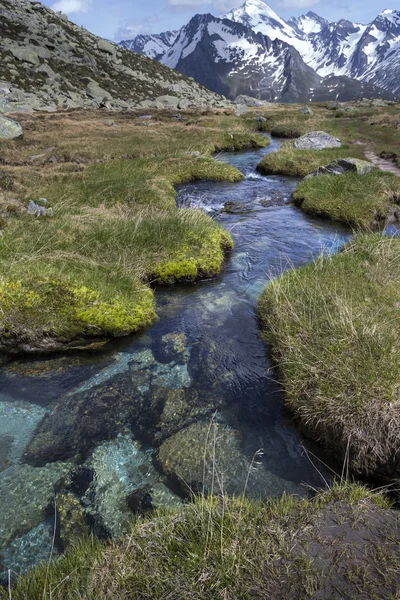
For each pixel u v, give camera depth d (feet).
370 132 136.05
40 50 236.84
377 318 26.81
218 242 45.29
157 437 21.75
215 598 12.46
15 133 104.01
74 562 14.39
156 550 14.23
